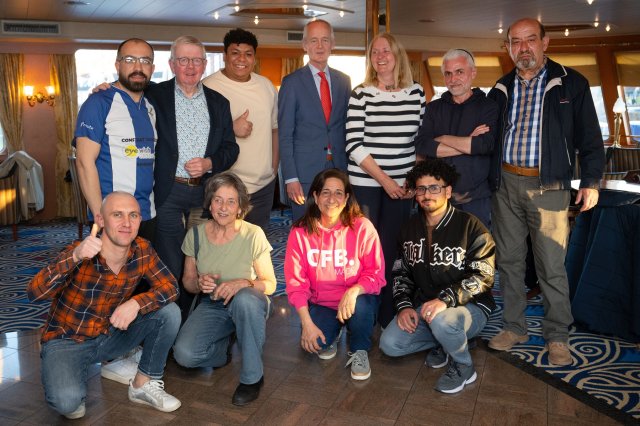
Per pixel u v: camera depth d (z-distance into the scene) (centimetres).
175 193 325
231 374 319
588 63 1280
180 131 324
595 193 321
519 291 349
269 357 339
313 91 364
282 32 1075
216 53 1103
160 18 912
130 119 305
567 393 294
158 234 328
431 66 1320
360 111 354
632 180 431
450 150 333
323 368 325
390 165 355
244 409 282
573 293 406
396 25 1066
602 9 891
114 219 257
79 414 274
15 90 971
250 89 368
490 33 1182
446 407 282
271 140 382
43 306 476
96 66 1061
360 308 314
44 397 296
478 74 1355
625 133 1287
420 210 328
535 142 325
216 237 321
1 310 465
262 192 381
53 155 1009
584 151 325
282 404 286
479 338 367
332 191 310
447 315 295
